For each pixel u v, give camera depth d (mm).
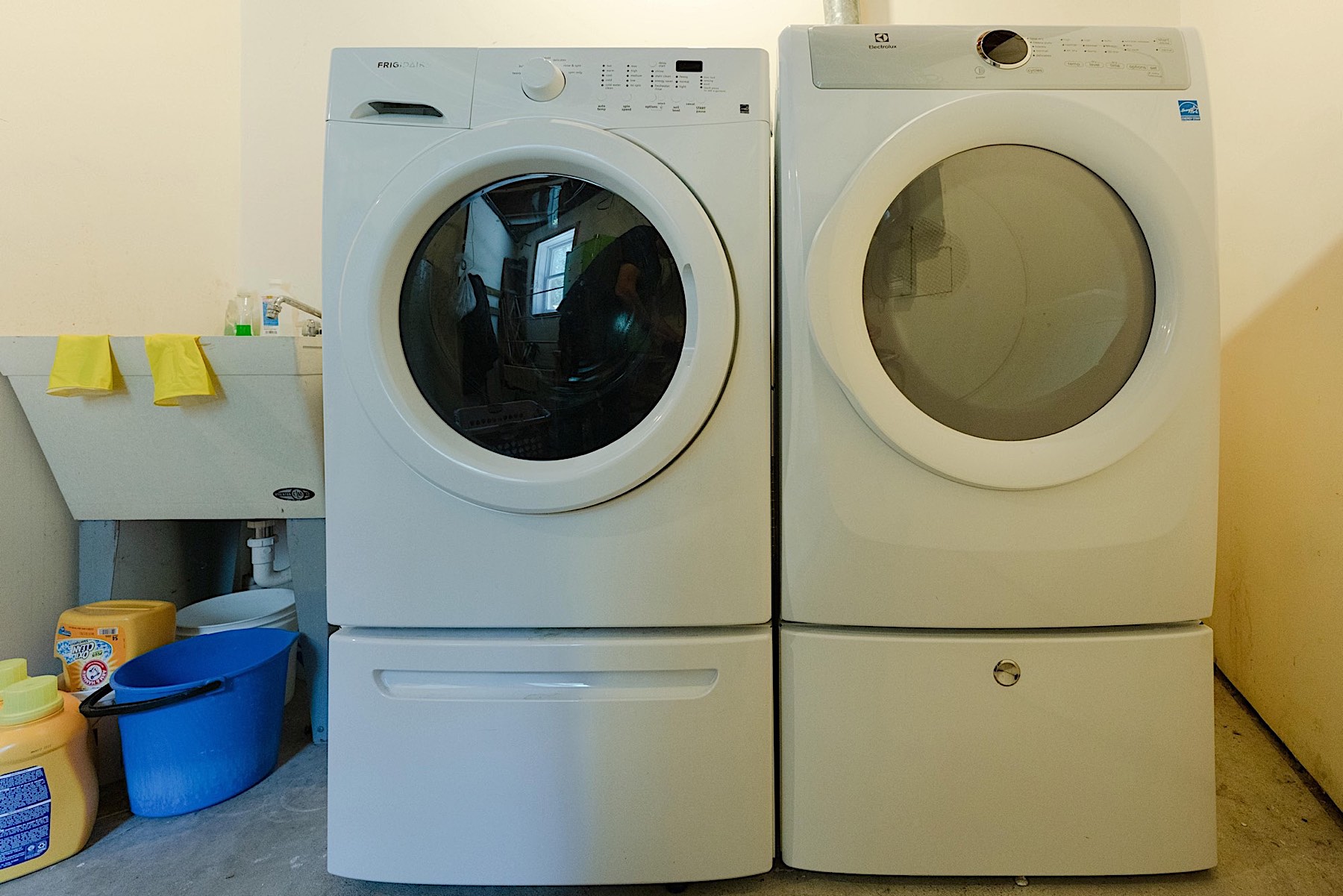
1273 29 1052
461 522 773
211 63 1421
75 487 1093
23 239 1066
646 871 772
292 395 1048
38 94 1086
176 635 1136
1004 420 764
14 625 1045
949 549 763
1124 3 1389
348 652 775
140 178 1268
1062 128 719
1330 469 915
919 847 776
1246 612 1124
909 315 759
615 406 786
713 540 769
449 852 773
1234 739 1047
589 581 772
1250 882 779
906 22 1438
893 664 768
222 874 823
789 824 791
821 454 766
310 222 1491
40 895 784
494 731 767
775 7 1468
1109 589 763
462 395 799
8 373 1012
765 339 760
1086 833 770
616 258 787
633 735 764
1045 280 758
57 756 844
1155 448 755
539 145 740
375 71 774
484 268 796
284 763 1076
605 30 1481
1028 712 765
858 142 754
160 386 1006
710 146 761
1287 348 1009
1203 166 745
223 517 1129
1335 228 912
